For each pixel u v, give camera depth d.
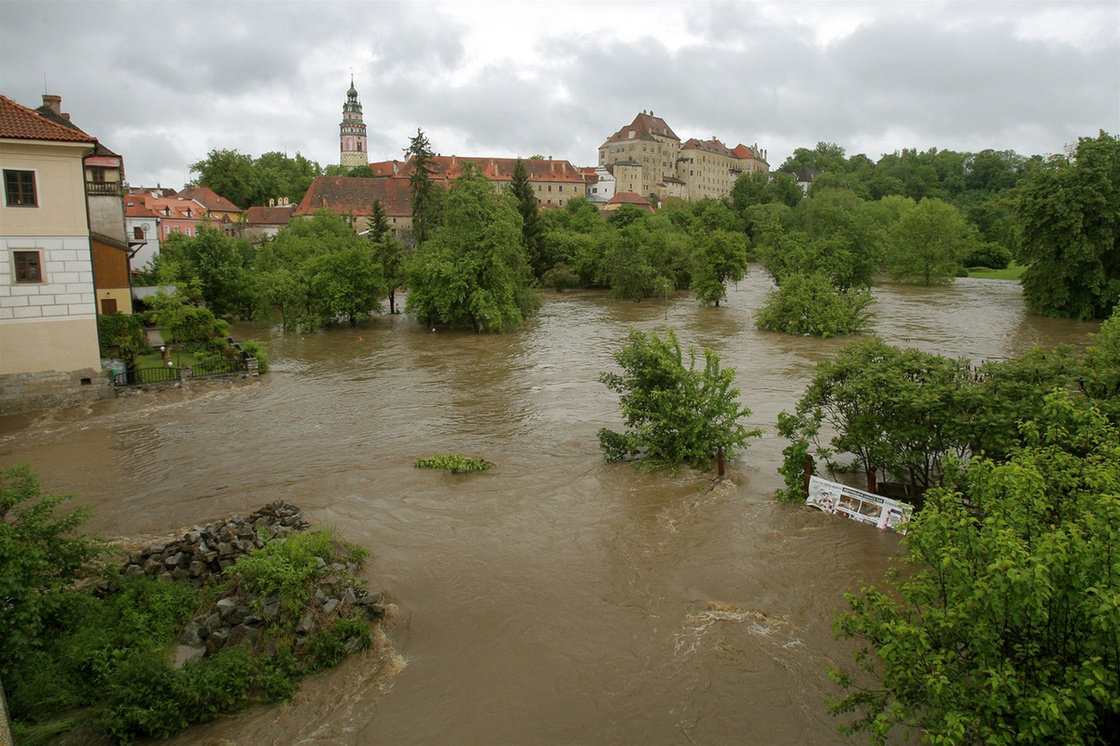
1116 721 6.44
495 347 42.84
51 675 10.06
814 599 12.98
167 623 11.68
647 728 9.79
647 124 171.88
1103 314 51.03
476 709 10.25
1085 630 6.38
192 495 19.11
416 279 50.91
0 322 26.91
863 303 46.50
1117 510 6.24
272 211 108.12
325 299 50.94
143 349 37.72
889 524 15.56
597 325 52.00
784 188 141.38
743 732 9.66
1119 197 48.69
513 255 52.72
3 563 10.48
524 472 20.36
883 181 152.25
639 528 16.30
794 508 17.00
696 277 64.19
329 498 18.64
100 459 22.20
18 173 26.89
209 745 9.58
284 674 10.81
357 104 174.38
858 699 7.97
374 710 10.26
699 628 12.17
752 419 24.88
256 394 30.69
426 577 14.16
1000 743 5.94
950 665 6.74
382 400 29.44
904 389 15.43
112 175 41.38
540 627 12.32
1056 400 9.68
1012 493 7.16
